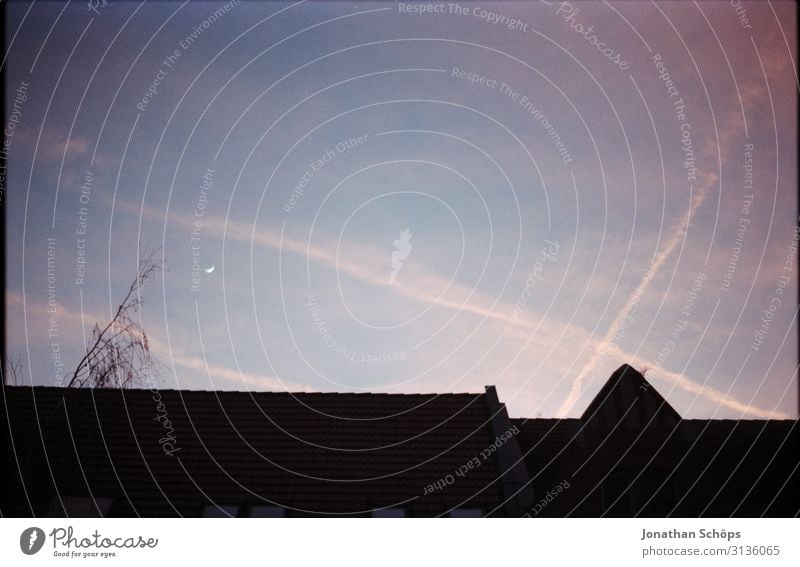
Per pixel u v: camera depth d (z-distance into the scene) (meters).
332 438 14.48
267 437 14.40
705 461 12.91
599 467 12.91
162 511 12.80
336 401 15.34
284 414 14.95
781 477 13.80
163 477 13.42
